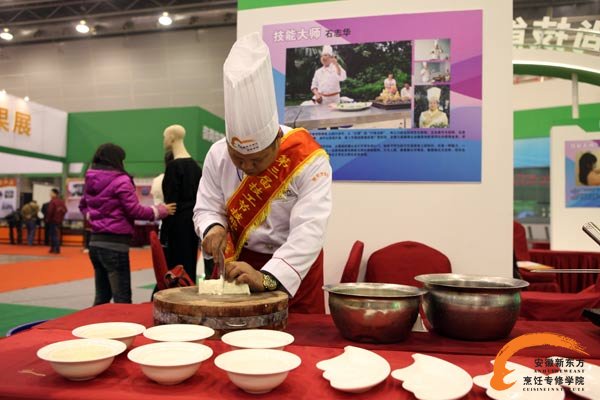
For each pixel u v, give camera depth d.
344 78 2.22
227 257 1.45
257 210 1.35
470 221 2.11
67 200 10.13
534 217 7.93
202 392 0.73
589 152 5.08
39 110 8.88
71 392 0.72
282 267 1.18
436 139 2.13
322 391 0.74
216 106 11.58
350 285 1.10
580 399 0.72
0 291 4.79
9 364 0.85
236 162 1.17
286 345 0.89
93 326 0.96
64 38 12.17
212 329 0.94
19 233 10.82
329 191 1.32
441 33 2.11
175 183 2.55
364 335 0.97
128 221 2.62
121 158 2.66
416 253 2.09
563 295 2.43
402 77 2.16
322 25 2.24
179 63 11.73
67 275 6.00
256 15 2.33
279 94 2.30
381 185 2.20
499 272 2.08
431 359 0.82
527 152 7.85
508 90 2.06
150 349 0.81
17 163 11.03
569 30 3.75
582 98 7.16
